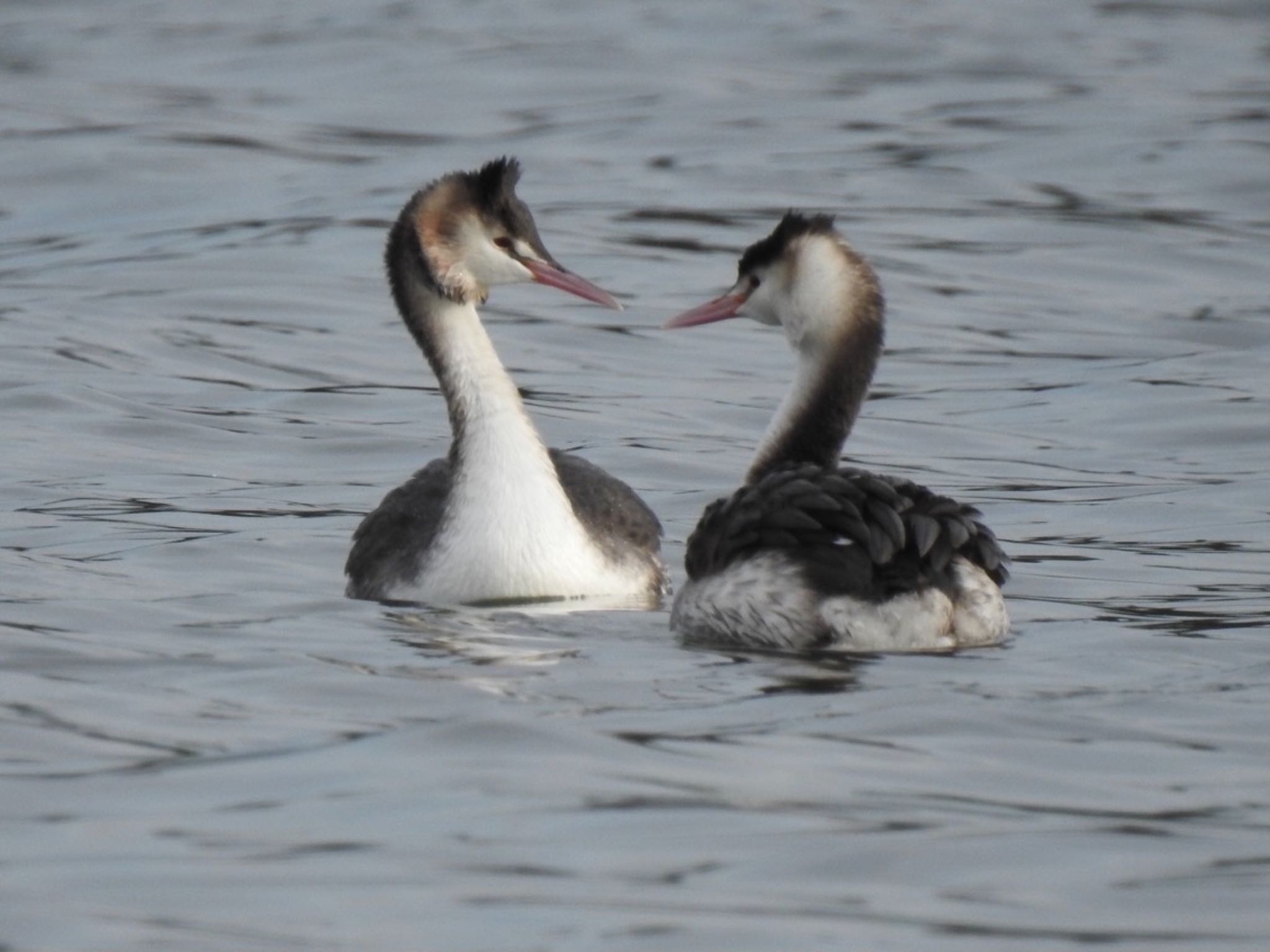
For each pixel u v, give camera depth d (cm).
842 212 2727
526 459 1348
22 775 942
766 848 854
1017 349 2188
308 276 2434
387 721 1024
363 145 3141
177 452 1791
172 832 870
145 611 1274
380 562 1363
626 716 1027
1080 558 1460
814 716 1026
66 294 2361
